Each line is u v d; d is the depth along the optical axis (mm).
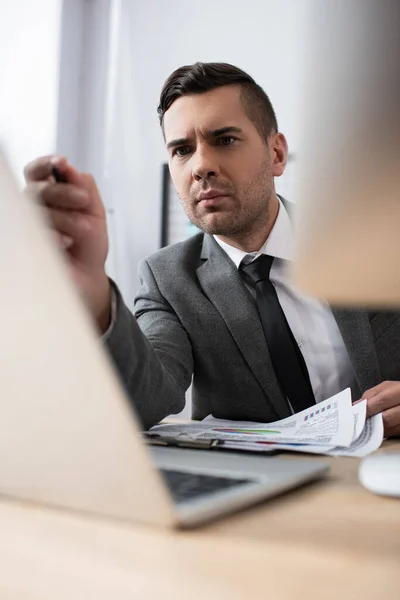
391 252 400
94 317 717
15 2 2980
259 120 1420
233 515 406
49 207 664
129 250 3064
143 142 3084
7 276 322
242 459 560
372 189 401
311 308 1366
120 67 3145
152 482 355
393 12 387
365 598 261
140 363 807
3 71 2928
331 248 410
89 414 346
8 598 261
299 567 304
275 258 1389
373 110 396
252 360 1289
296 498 460
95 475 368
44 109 3029
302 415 913
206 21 2992
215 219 1380
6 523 375
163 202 2980
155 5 3100
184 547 335
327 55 401
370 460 505
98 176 3148
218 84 1375
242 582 281
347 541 351
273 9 2850
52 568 300
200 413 1381
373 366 1245
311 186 412
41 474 392
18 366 349
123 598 262
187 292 1369
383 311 1281
